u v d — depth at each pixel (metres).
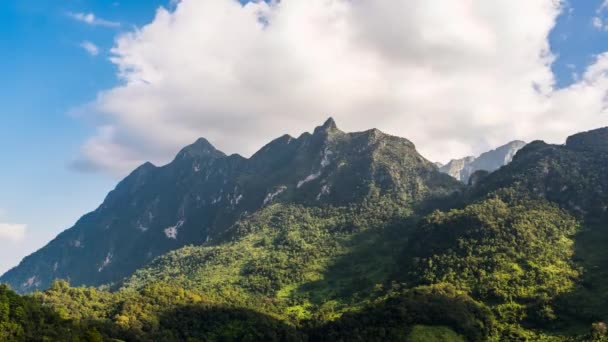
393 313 192.25
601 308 183.38
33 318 170.62
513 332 180.62
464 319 184.50
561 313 185.88
